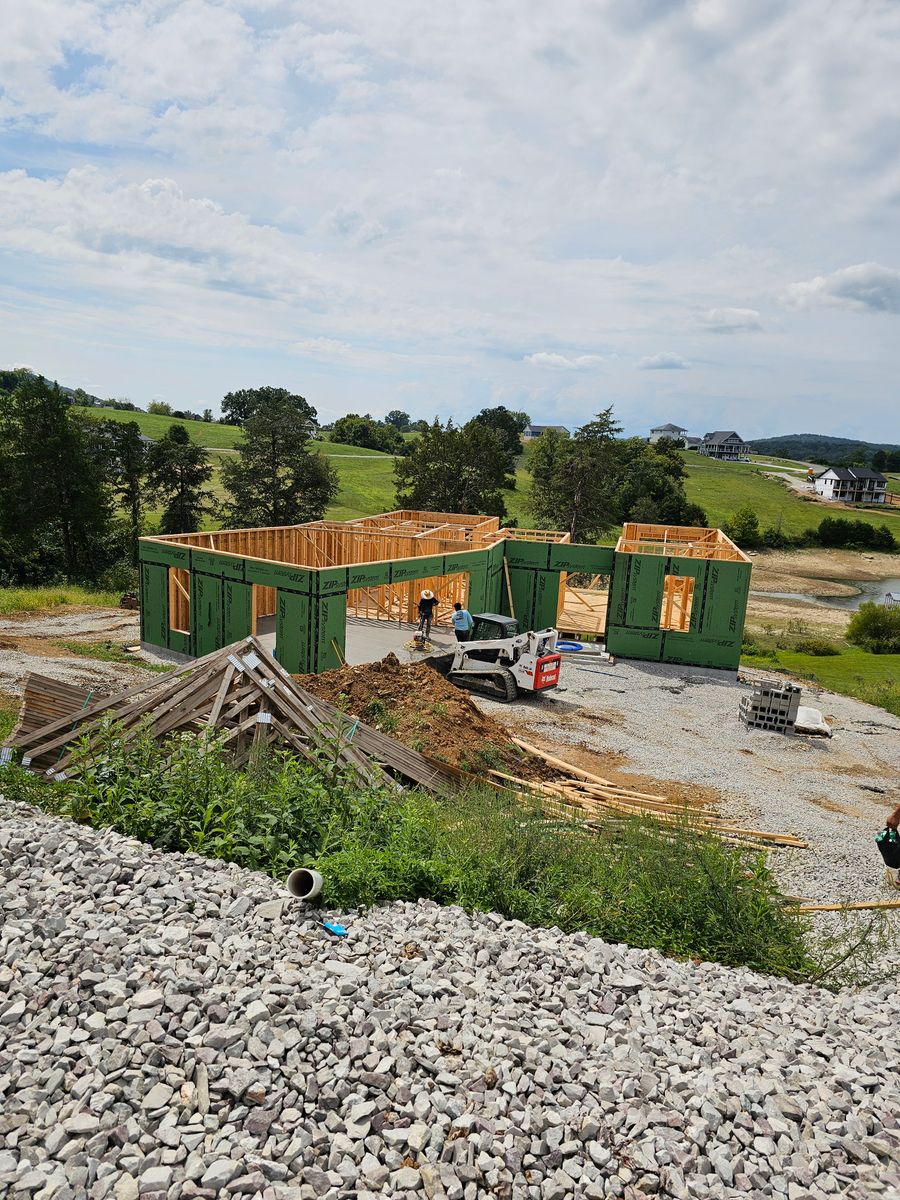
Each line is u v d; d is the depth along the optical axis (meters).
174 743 8.11
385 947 5.35
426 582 25.52
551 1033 4.64
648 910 7.04
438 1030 4.50
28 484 38.47
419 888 6.62
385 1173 3.53
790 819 12.23
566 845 7.89
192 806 6.89
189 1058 3.95
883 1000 6.21
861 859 10.70
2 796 7.32
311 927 5.43
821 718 18.02
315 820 7.10
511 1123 3.87
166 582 21.05
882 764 15.91
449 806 9.25
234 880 5.89
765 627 41.28
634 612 23.77
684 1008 5.27
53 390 39.34
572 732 16.11
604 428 59.91
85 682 16.39
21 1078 3.72
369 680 13.30
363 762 9.50
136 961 4.62
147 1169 3.37
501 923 6.22
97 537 41.69
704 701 19.77
